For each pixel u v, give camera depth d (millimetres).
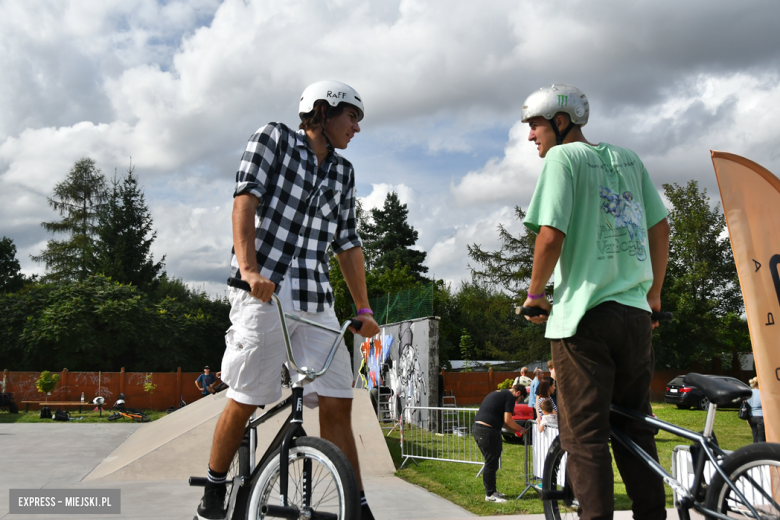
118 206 47562
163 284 58969
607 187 2406
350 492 2029
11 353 32844
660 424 2271
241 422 2510
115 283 38344
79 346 32312
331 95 2773
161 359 35781
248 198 2480
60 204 47312
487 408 7199
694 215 32156
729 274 32375
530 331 34281
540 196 2377
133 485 7551
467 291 51000
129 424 18469
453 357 49094
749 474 2000
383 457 8977
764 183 3252
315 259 2703
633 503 2455
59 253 46031
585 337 2256
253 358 2477
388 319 20453
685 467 2535
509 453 11164
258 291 2273
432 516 6082
